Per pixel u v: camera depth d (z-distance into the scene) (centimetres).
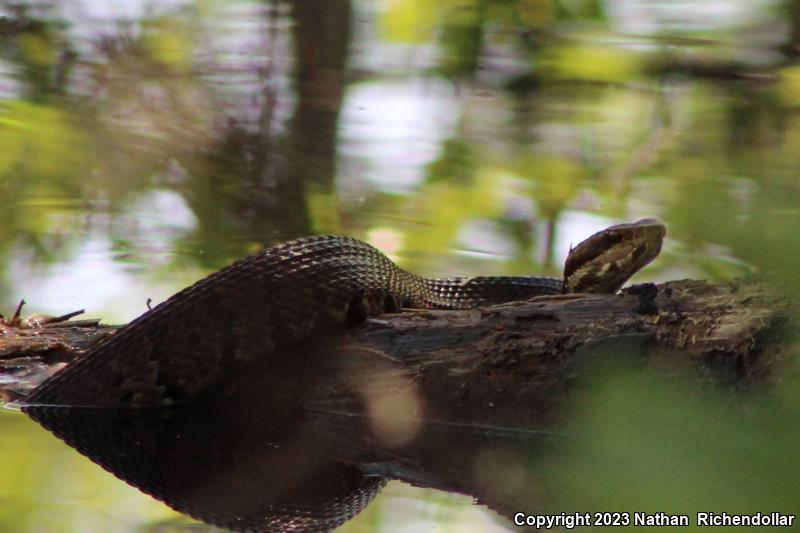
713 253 702
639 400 455
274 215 1733
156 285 1434
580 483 746
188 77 1845
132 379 939
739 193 535
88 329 1105
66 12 1838
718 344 802
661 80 1722
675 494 555
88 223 1625
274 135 1830
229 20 1927
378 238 1655
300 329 927
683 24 1652
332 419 918
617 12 1714
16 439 870
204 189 1738
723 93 1627
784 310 785
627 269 1109
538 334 878
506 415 873
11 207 1619
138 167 1720
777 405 452
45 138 1648
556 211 1706
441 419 893
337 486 782
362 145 1861
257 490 761
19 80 1784
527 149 1839
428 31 1888
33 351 1052
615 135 1797
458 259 1608
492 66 1898
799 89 1505
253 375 938
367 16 1983
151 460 835
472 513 707
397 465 830
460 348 900
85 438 892
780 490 401
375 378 912
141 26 1861
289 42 1958
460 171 1798
